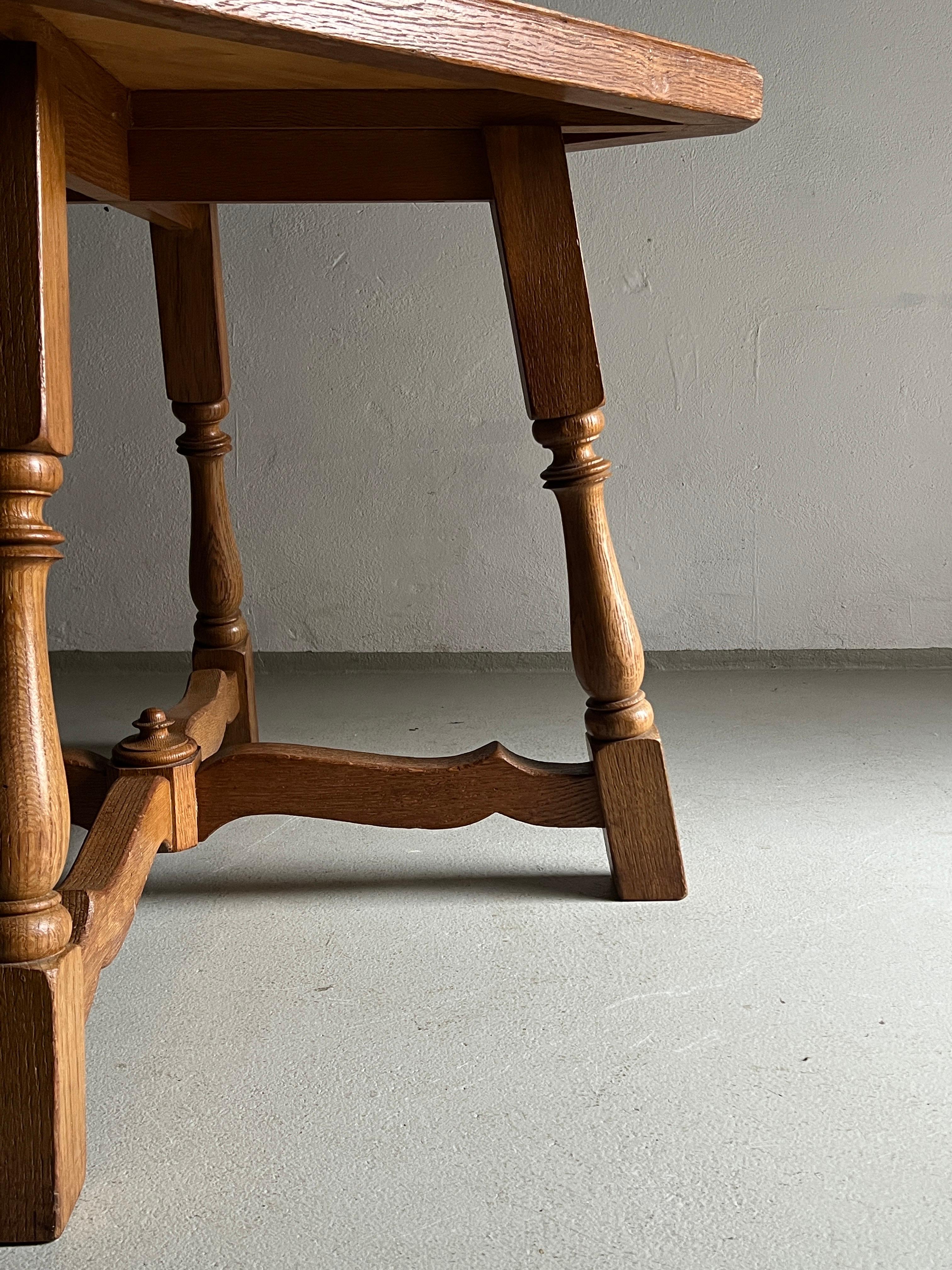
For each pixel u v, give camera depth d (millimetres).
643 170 2660
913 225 2645
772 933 1227
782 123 2635
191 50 995
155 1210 787
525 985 1116
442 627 2814
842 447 2713
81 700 2486
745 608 2779
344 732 2145
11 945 769
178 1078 956
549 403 1264
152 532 2787
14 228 783
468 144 1253
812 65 2619
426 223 2682
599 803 1335
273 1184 812
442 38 864
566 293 1241
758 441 2723
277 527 2795
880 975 1121
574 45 985
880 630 2766
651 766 1311
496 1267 723
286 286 2715
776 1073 946
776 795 1724
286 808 1352
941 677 2643
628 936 1227
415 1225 765
